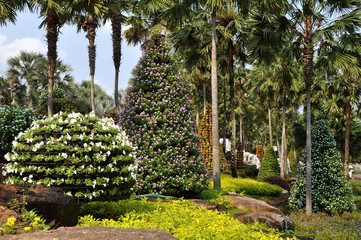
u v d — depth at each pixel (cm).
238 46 1695
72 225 393
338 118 2536
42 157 493
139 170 798
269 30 1191
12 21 1401
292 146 3812
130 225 409
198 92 2806
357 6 1070
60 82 2619
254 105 3869
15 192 362
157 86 899
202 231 391
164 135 868
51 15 1273
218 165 1116
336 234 773
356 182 2522
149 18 1625
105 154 512
